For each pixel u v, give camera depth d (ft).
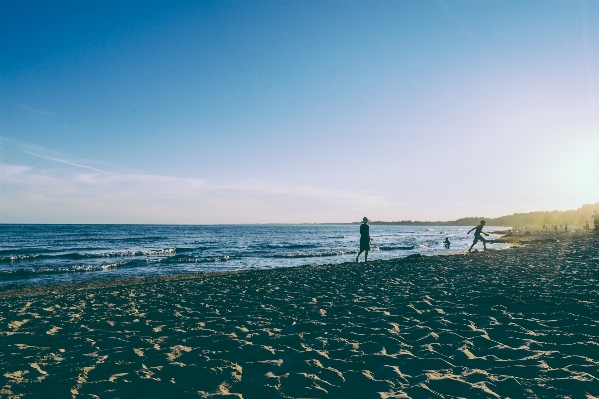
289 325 18.70
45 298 30.78
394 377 11.22
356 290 29.14
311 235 297.33
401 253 100.68
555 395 9.54
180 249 125.80
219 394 10.50
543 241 101.45
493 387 10.18
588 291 23.62
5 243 163.63
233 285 35.53
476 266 42.80
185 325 19.44
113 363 13.43
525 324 16.52
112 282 48.78
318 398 10.03
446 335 15.33
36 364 13.74
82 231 313.73
